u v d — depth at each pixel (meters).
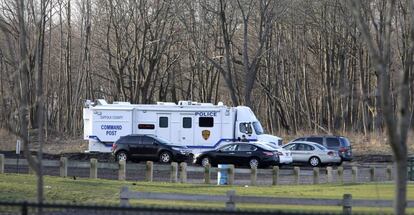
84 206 27.30
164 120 125.44
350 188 77.00
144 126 125.25
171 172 85.69
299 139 129.12
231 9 186.50
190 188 73.94
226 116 124.44
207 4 180.62
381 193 70.31
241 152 108.25
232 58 183.75
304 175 102.19
